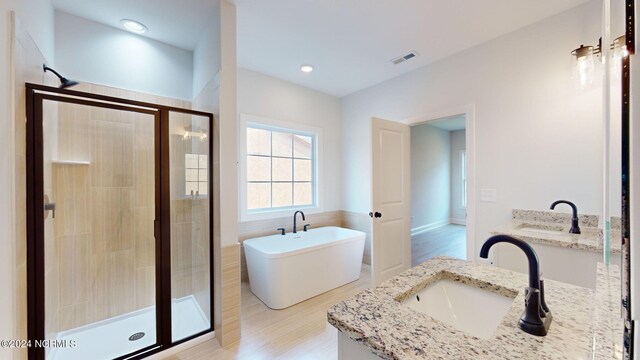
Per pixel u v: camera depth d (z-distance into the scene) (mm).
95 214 2049
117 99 1752
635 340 315
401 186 3062
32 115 1393
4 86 1123
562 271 1636
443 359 571
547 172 2078
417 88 3016
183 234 2266
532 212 2143
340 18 2094
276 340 1967
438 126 6500
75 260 1971
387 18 2086
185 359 1767
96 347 1858
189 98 2572
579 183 1934
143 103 1864
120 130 2131
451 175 7105
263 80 3195
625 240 362
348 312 787
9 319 1156
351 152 3891
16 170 1230
